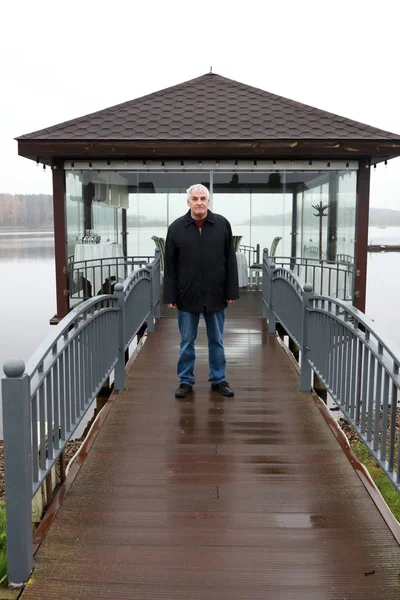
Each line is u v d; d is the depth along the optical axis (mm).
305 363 5195
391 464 2848
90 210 9273
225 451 3891
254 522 2959
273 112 9844
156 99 10297
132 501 3189
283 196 9445
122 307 5223
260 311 9219
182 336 5066
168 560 2625
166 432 4242
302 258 9492
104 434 4207
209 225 4773
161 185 9336
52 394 3146
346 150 8758
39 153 8703
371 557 2652
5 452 2432
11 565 2479
